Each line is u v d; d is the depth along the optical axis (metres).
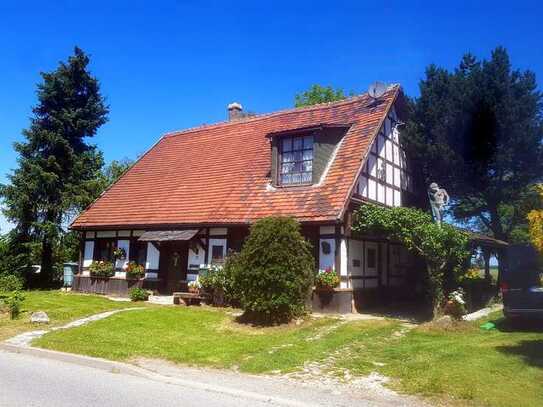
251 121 25.02
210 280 17.14
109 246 22.36
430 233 14.67
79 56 28.30
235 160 22.02
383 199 19.73
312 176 17.86
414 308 18.62
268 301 13.88
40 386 7.70
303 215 16.48
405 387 7.93
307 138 18.56
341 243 16.38
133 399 7.10
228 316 15.12
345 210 16.12
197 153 24.47
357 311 17.19
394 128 21.72
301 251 14.59
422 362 9.29
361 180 18.00
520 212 26.44
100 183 28.31
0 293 20.80
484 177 23.89
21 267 26.66
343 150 18.66
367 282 18.31
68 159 27.72
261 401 7.32
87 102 28.70
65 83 27.70
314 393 7.70
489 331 12.95
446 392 7.50
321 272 16.16
